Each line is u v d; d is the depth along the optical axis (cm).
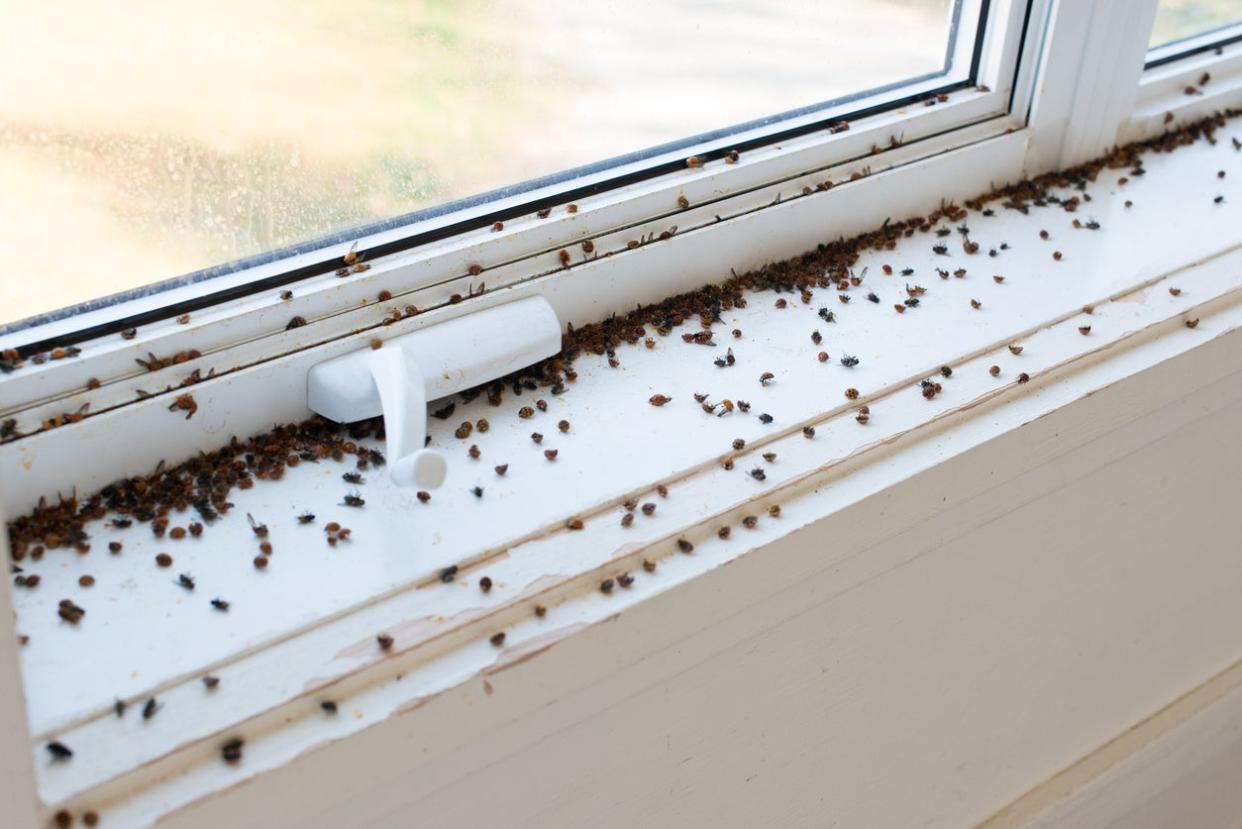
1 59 65
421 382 72
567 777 71
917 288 85
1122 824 102
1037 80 91
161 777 62
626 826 75
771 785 80
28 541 70
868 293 85
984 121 92
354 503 72
